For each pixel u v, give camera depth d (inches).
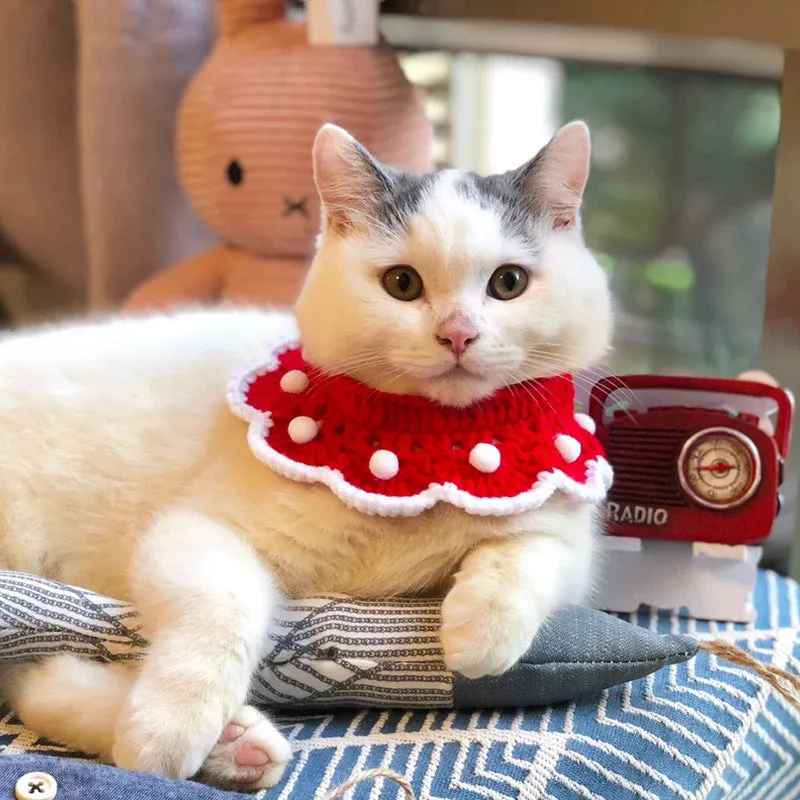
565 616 25.1
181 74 37.2
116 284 38.9
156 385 27.0
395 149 32.9
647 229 35.8
